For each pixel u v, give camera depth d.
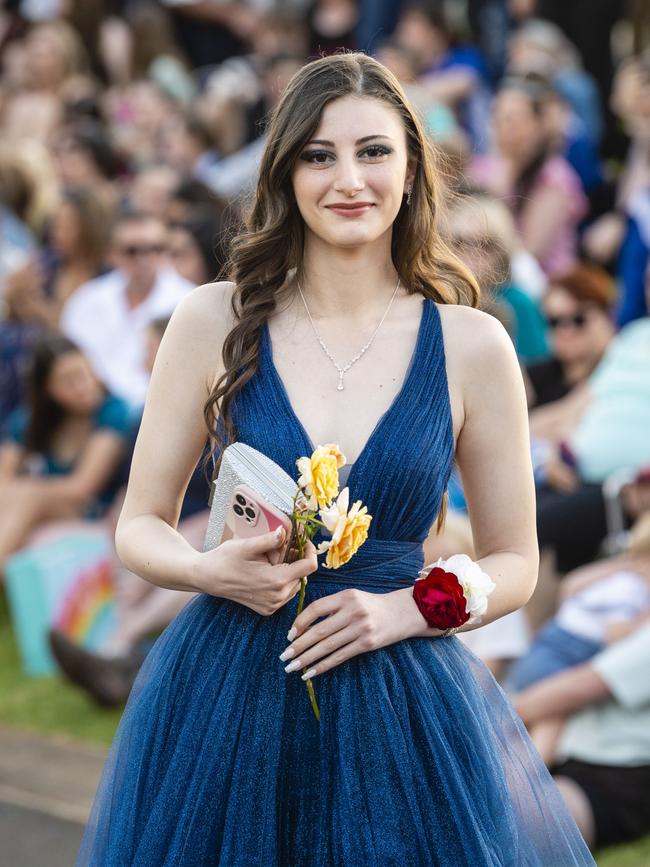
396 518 6.26
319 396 6.35
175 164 21.95
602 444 13.16
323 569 6.24
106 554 14.92
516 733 6.64
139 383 16.84
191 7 26.86
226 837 6.00
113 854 6.17
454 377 6.45
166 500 6.53
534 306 14.91
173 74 25.48
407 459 6.21
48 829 11.16
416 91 18.44
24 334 17.56
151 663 6.51
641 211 15.32
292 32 24.48
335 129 6.17
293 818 6.11
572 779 10.23
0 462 16.39
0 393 17.56
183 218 17.66
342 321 6.50
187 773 6.12
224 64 27.03
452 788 6.08
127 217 17.08
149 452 6.50
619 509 12.68
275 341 6.48
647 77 17.53
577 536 12.71
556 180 18.23
